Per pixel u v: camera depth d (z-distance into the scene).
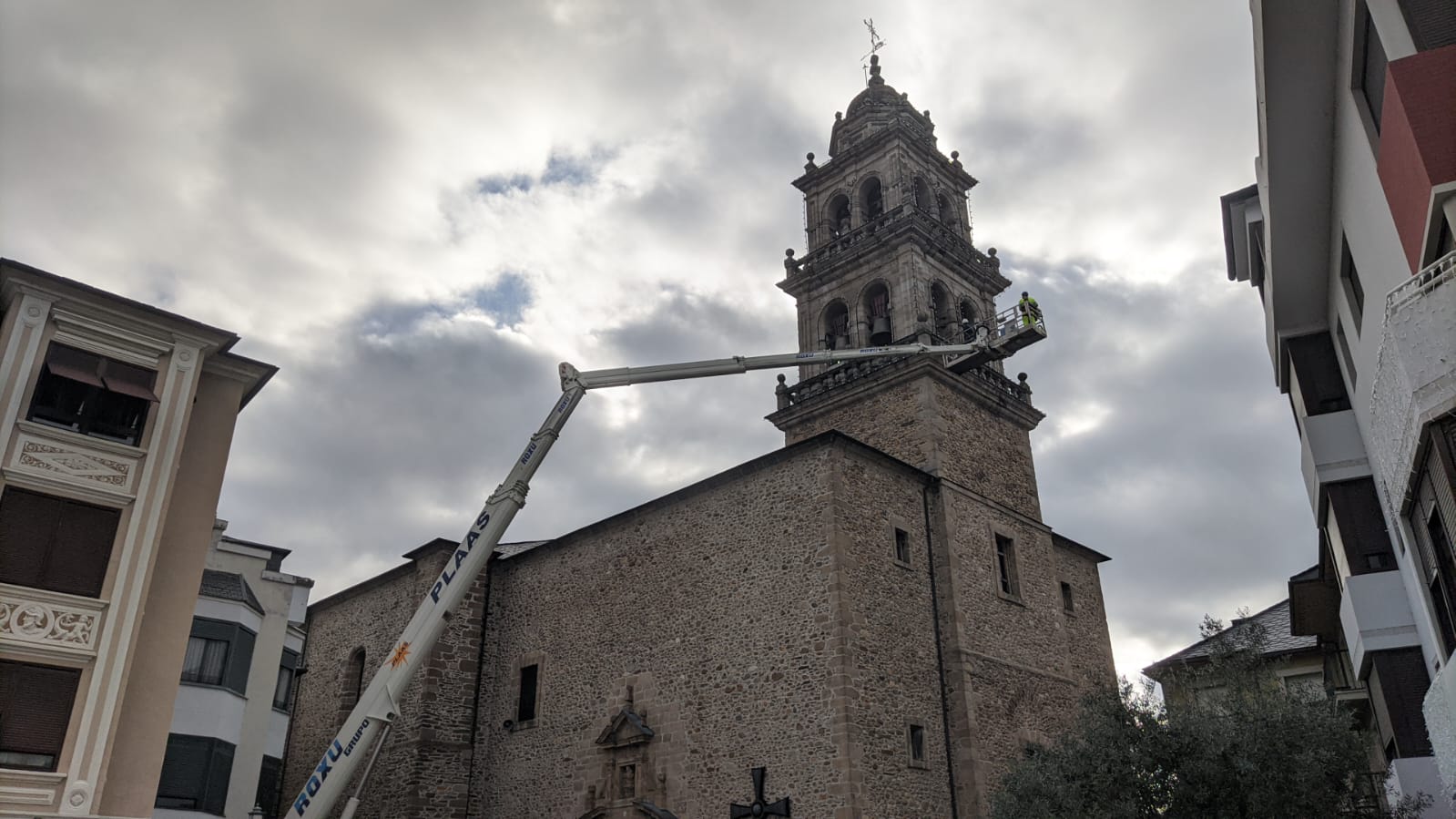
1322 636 25.45
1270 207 16.12
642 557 27.08
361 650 32.97
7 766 14.69
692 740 23.55
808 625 22.36
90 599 15.92
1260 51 13.88
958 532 26.05
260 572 27.58
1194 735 14.63
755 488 25.00
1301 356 18.73
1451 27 11.21
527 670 29.08
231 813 24.41
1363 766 14.47
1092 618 30.86
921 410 27.80
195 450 18.48
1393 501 13.38
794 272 34.75
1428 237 10.71
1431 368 10.75
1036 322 23.56
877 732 21.38
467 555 17.69
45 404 16.73
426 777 27.47
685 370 20.47
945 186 36.28
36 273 16.86
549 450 18.77
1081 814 14.92
